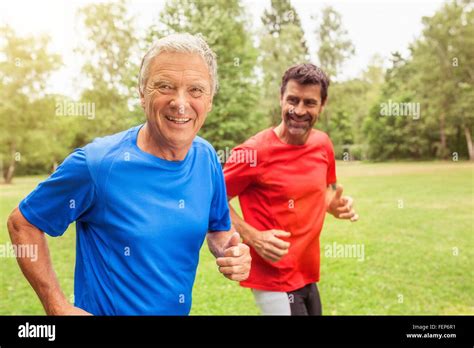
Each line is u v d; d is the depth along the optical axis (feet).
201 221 4.33
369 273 14.67
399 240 17.90
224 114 24.97
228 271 4.36
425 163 37.47
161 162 4.15
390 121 38.70
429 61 38.42
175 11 26.94
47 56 46.26
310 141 7.03
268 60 29.58
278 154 6.86
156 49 3.95
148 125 4.15
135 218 4.00
